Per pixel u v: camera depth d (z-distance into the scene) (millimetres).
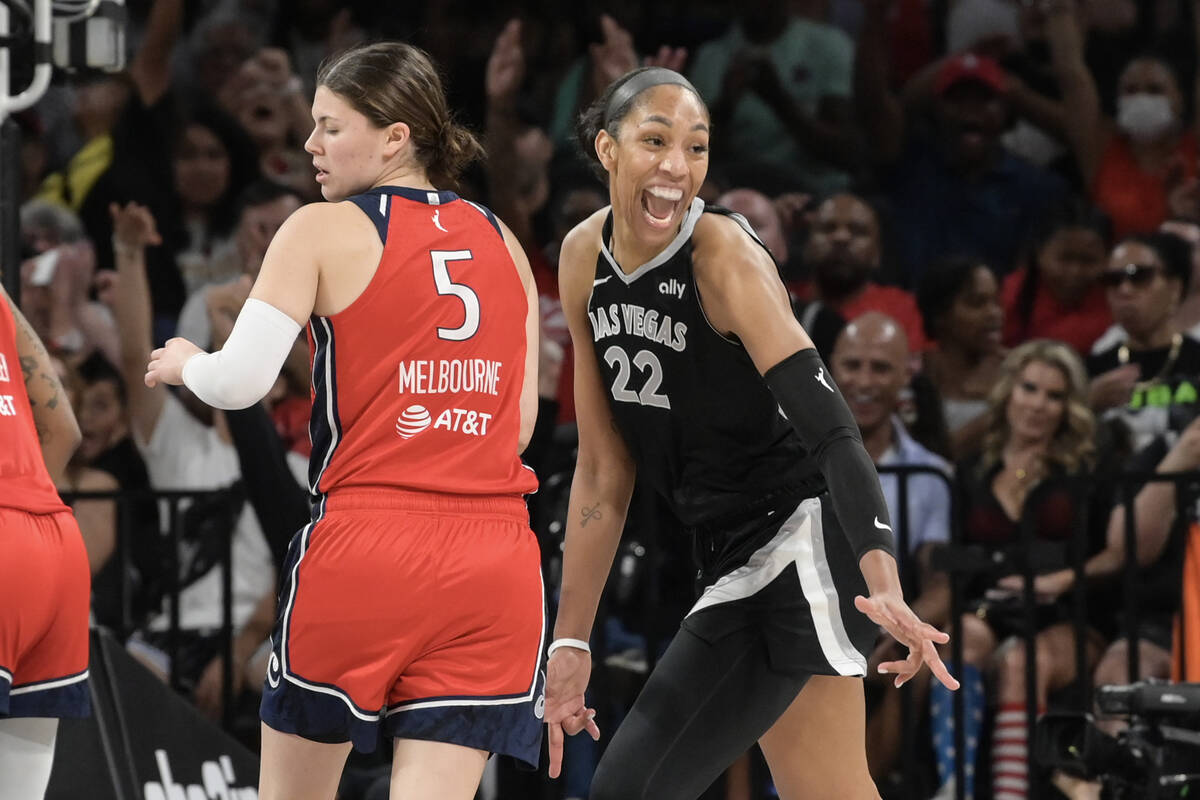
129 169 18531
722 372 7672
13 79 10758
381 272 6824
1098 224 18125
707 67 19500
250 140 18812
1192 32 19219
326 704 6699
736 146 19109
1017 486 14469
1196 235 17281
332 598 6664
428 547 6707
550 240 18266
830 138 18891
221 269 18266
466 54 20047
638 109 7371
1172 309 15805
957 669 12516
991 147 18891
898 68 19844
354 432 6820
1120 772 9719
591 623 8281
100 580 15445
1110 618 13766
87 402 16312
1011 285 17734
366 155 7137
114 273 16969
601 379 8188
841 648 7684
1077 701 12594
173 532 13086
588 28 19984
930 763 13477
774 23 19281
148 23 18875
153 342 17594
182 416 16344
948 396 16797
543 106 19281
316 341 6918
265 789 6945
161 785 10516
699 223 7602
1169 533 13562
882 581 6469
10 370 7613
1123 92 18750
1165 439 14805
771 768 8195
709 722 7715
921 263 18578
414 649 6738
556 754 8234
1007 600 13602
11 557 7152
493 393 7012
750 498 7934
